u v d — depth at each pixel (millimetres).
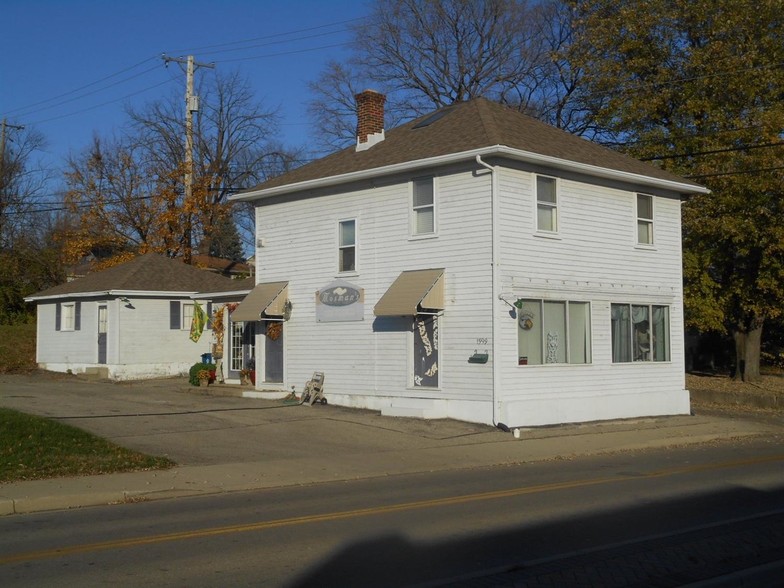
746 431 22766
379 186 23750
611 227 24172
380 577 7945
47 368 36906
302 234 25719
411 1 46750
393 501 12422
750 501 12211
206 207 46125
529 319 21750
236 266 52875
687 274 30844
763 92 31438
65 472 14227
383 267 23516
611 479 14695
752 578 7809
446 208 22188
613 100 34375
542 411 21859
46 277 48375
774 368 39750
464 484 14242
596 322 23578
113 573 8125
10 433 16234
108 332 33750
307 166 27297
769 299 30938
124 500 12805
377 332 23562
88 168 46500
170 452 16641
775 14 31125
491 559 8664
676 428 22891
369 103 26453
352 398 23812
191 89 42594
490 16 46375
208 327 35406
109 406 22859
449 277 22016
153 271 34812
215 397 25984
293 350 25688
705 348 41719
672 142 32500
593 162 23344
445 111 26734
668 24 33094
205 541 9594
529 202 21953
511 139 21969
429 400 22000
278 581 7820
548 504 12016
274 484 14219
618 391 24047
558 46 45875
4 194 53781
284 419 21500
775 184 28391
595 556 8695
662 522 10594
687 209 29859
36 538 9867
